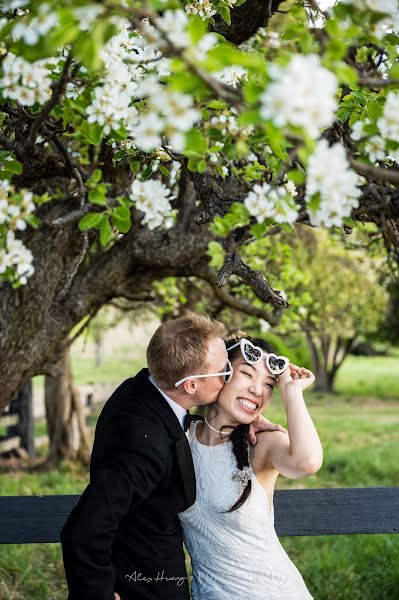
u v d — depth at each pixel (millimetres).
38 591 4762
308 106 1343
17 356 4031
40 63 1854
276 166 1815
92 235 4102
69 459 9844
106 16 1460
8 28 1636
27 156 2496
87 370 21594
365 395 19844
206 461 2543
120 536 2488
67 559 2229
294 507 3354
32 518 3297
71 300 4207
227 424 2559
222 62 1445
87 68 1969
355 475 9055
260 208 1776
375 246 5484
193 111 1483
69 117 2051
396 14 1707
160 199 1979
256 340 2646
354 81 1563
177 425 2482
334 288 13016
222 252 1852
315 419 14836
